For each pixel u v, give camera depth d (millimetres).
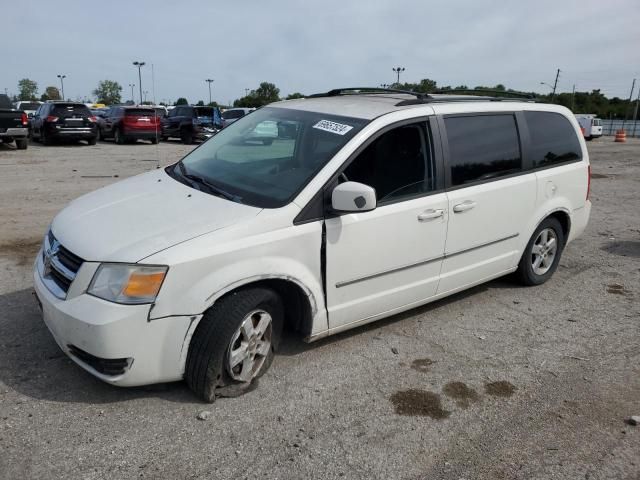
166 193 3680
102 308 2883
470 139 4336
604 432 3148
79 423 2982
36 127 21672
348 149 3580
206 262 3002
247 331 3232
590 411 3348
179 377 3141
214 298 3029
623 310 4891
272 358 3539
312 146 3746
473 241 4410
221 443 2891
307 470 2738
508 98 5027
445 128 4148
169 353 3023
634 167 15828
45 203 8422
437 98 4402
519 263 5133
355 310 3770
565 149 5312
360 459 2842
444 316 4633
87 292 2953
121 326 2875
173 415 3094
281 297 3621
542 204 5020
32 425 2945
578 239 7262
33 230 6688
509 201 4637
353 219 3562
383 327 4363
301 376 3572
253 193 3510
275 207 3330
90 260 2979
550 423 3215
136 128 22109
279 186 3518
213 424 3037
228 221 3178
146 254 2930
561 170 5191
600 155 20203
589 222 8312
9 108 17781
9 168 12734
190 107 24000
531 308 4871
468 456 2906
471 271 4508
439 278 4250
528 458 2910
